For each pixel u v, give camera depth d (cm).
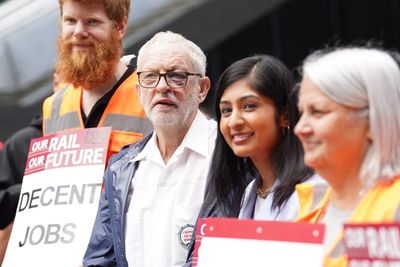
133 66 489
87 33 473
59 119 487
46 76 913
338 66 288
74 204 445
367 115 286
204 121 424
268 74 367
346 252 280
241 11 994
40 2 992
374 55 288
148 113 418
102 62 473
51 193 451
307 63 296
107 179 423
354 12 1191
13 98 892
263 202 372
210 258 313
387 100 284
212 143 416
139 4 966
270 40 1142
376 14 1223
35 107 882
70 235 440
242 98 367
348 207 294
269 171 373
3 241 503
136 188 413
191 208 404
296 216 354
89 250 415
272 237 303
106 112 475
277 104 368
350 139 287
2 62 932
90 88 478
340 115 286
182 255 400
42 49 934
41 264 439
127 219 409
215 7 972
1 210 500
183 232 401
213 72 1105
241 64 371
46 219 446
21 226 454
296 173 361
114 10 477
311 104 290
